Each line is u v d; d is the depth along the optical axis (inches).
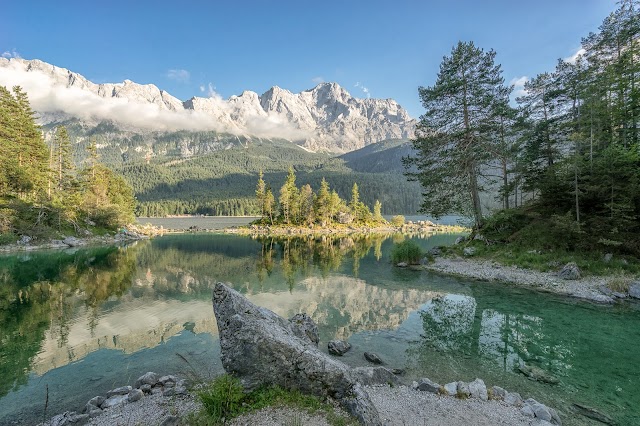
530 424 348.5
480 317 756.6
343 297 970.7
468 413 366.6
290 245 2600.9
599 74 1359.5
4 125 2637.8
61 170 3070.9
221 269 1488.7
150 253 2090.3
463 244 1553.9
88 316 819.4
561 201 1280.8
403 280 1181.7
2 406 423.8
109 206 3093.0
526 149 1561.3
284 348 336.5
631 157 1063.0
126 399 410.0
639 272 957.8
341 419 292.2
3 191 2460.6
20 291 1088.2
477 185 1577.3
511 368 506.6
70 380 494.0
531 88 1592.0
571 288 956.6
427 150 1598.2
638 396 424.5
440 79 1547.7
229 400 304.0
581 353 557.9
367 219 5226.4
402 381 461.4
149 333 699.4
